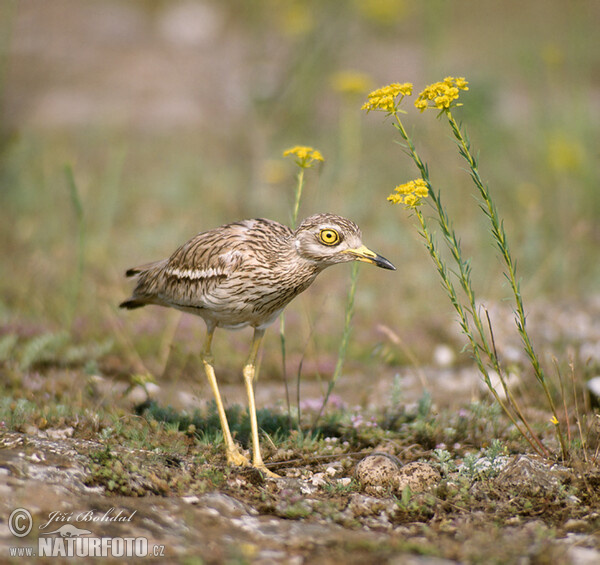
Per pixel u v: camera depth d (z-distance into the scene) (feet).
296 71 63.21
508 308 43.80
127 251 52.85
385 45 98.89
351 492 23.90
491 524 21.31
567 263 50.42
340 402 32.37
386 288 48.21
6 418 26.02
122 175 68.13
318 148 65.62
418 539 20.63
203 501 22.04
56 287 45.29
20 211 57.62
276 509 22.49
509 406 32.07
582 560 19.02
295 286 26.14
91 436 25.98
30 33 105.81
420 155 66.69
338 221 25.55
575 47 65.98
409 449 27.32
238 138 72.28
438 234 52.90
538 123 65.46
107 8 115.44
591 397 31.27
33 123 81.05
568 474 24.13
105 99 90.63
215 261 26.00
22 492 20.20
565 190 57.62
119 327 39.81
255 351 26.89
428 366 40.16
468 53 92.68
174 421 27.89
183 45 107.96
